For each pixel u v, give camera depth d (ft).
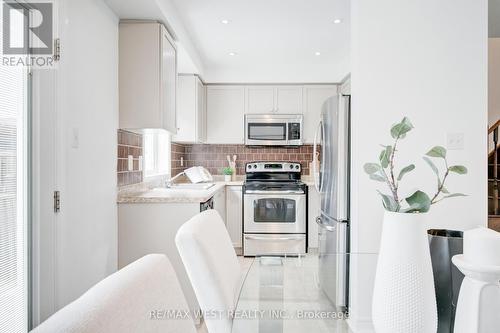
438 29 6.51
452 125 6.55
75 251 5.75
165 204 7.48
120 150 7.80
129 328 1.67
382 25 6.51
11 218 4.50
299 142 13.60
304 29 9.84
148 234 7.49
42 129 4.98
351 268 5.31
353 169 6.74
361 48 6.53
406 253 2.64
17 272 4.61
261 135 13.69
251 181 13.64
